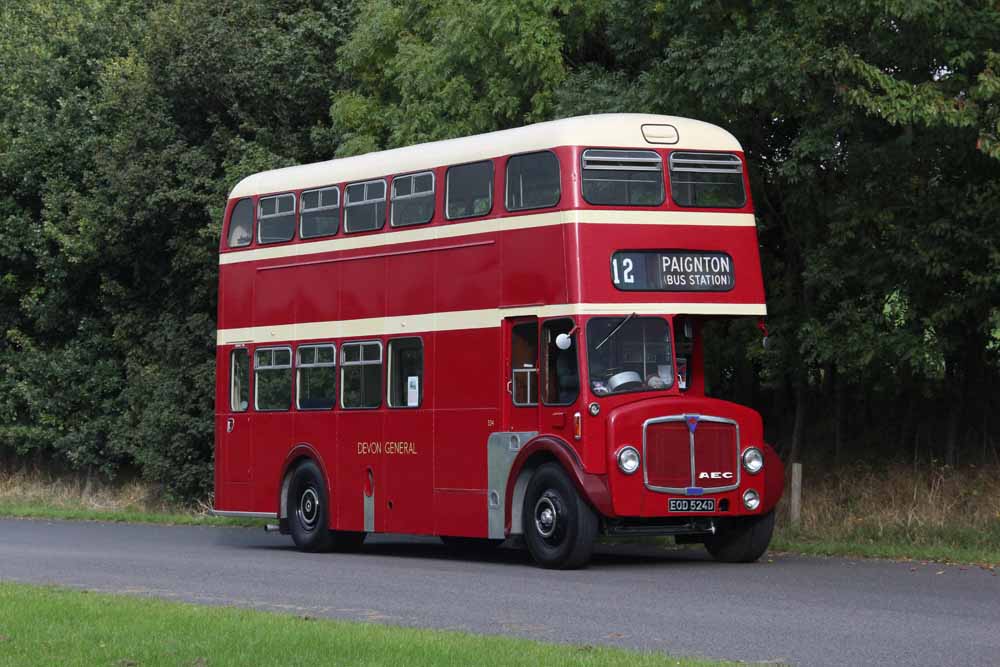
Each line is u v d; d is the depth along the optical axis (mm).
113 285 41844
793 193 25062
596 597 17125
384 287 24109
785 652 12688
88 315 43750
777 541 24391
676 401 20719
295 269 26125
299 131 39344
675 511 20562
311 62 38688
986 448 26391
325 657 11766
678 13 24250
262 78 38250
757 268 21641
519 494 21562
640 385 20750
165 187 38188
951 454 26438
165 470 39188
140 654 12109
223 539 29578
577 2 29328
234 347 27438
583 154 20859
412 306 23500
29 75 43250
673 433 20641
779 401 30766
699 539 22531
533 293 21250
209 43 38125
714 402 21016
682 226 21203
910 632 13906
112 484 43469
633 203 20969
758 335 26672
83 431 42094
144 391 40250
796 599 16719
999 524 24094
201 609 15250
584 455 20344
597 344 20547
